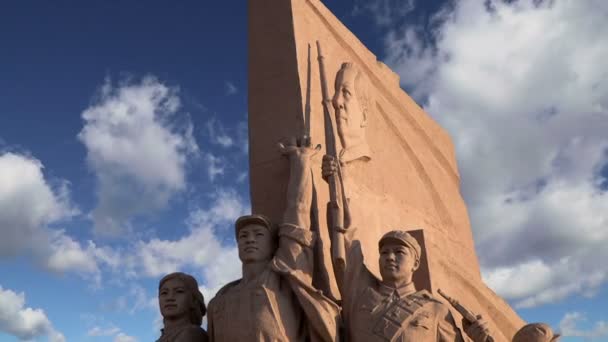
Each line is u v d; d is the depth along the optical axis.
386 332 5.80
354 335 6.00
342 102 8.14
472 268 10.70
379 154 8.95
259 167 7.51
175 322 6.61
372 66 9.88
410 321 5.83
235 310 6.01
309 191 6.76
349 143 7.98
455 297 9.22
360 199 7.83
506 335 9.65
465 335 6.29
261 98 7.86
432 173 10.65
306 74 7.93
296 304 6.10
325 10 8.98
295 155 6.96
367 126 8.74
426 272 7.45
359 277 6.29
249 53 8.20
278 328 5.86
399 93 10.52
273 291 6.03
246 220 6.50
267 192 7.34
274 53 8.04
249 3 8.51
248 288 6.09
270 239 6.49
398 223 8.76
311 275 6.27
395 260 6.24
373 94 9.40
